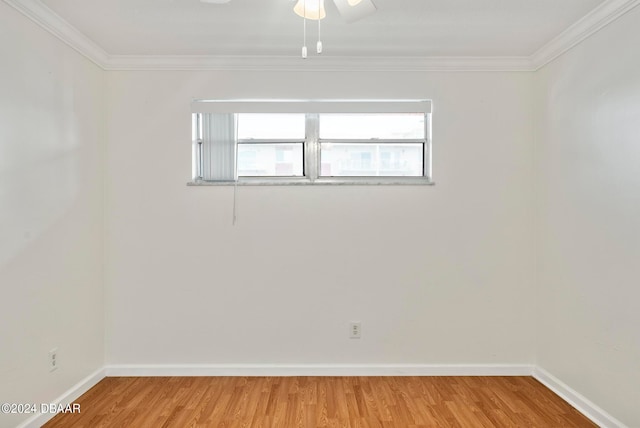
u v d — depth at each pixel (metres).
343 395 2.82
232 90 3.20
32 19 2.34
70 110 2.72
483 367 3.19
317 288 3.20
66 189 2.67
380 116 3.29
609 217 2.36
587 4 2.35
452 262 3.21
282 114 3.24
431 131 3.20
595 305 2.48
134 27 2.65
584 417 2.51
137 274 3.17
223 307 3.19
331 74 3.21
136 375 3.15
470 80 3.20
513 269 3.20
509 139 3.20
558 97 2.86
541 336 3.09
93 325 2.99
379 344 3.20
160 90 3.17
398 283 3.20
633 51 2.18
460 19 2.54
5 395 2.14
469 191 3.20
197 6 2.37
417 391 2.89
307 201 3.20
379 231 3.20
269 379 3.11
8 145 2.18
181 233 3.18
